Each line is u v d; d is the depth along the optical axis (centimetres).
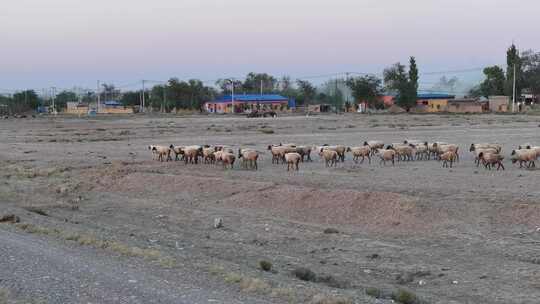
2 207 2536
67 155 4747
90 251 1590
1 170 3994
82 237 1758
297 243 1942
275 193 2581
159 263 1446
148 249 1645
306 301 1136
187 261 1492
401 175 3061
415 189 2533
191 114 14862
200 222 2311
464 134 6100
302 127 7919
